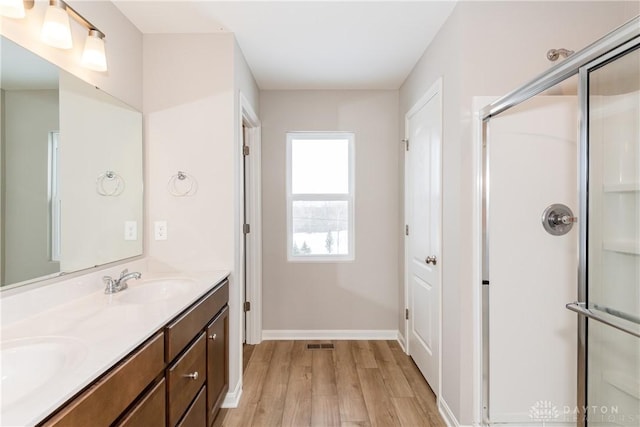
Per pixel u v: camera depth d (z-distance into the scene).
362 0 1.93
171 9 2.01
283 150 3.41
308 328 3.45
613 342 1.39
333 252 3.49
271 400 2.34
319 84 3.25
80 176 1.66
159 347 1.29
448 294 2.11
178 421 1.45
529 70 1.92
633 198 1.23
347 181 3.49
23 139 1.33
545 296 1.91
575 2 1.92
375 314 3.45
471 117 1.92
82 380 0.85
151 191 2.28
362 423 2.09
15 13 1.24
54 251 1.49
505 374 1.92
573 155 1.90
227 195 2.28
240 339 2.40
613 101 1.23
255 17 2.11
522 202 1.91
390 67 2.87
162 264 2.28
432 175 2.43
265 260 3.43
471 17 1.92
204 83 2.29
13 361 1.03
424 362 2.61
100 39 1.67
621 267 1.25
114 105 1.95
